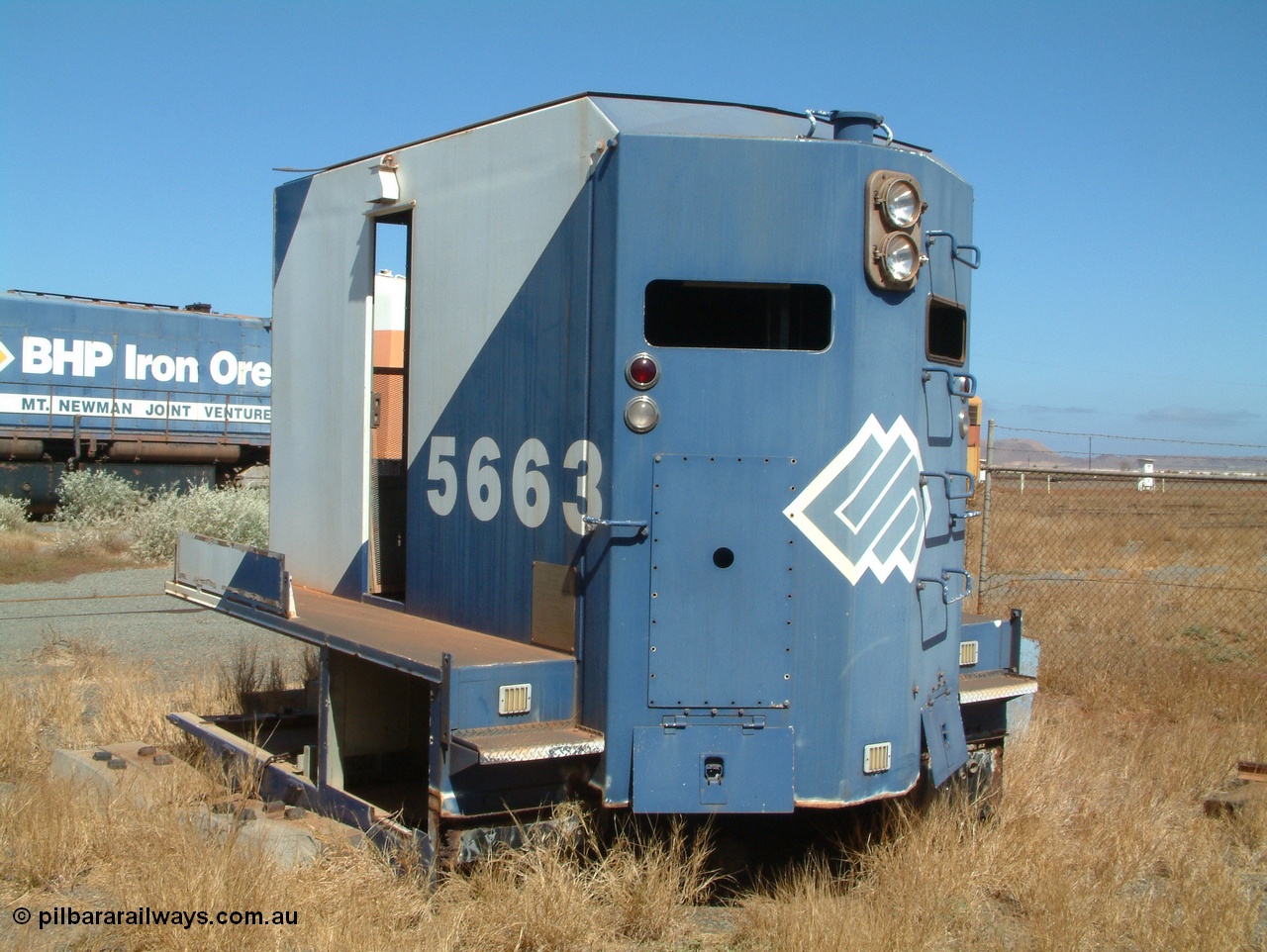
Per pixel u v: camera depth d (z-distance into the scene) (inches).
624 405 179.2
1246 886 205.8
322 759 211.5
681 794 176.2
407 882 176.7
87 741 287.3
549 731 179.6
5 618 502.3
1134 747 283.1
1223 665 391.2
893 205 181.3
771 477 179.6
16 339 967.0
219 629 478.3
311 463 267.1
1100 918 182.7
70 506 904.3
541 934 166.6
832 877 196.7
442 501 221.5
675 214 179.2
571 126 193.2
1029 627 437.1
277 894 173.9
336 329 258.4
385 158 234.7
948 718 205.6
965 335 214.5
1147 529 856.9
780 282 180.4
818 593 180.4
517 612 200.7
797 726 179.9
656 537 178.5
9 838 205.3
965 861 195.9
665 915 175.5
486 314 210.4
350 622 218.8
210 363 1074.7
